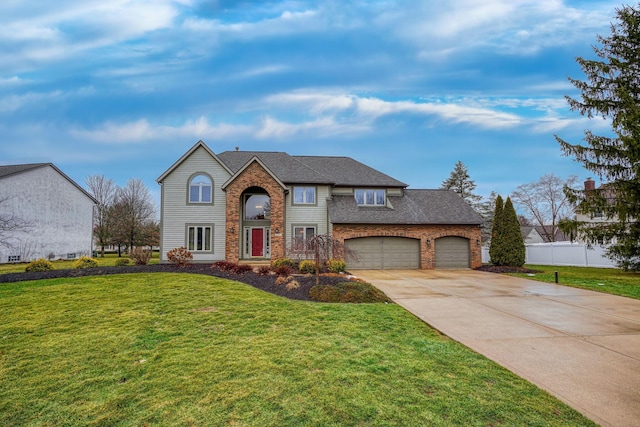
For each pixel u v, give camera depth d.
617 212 14.74
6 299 9.88
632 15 14.88
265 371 5.12
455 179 42.88
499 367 5.42
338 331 7.16
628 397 4.48
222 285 11.81
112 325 7.50
